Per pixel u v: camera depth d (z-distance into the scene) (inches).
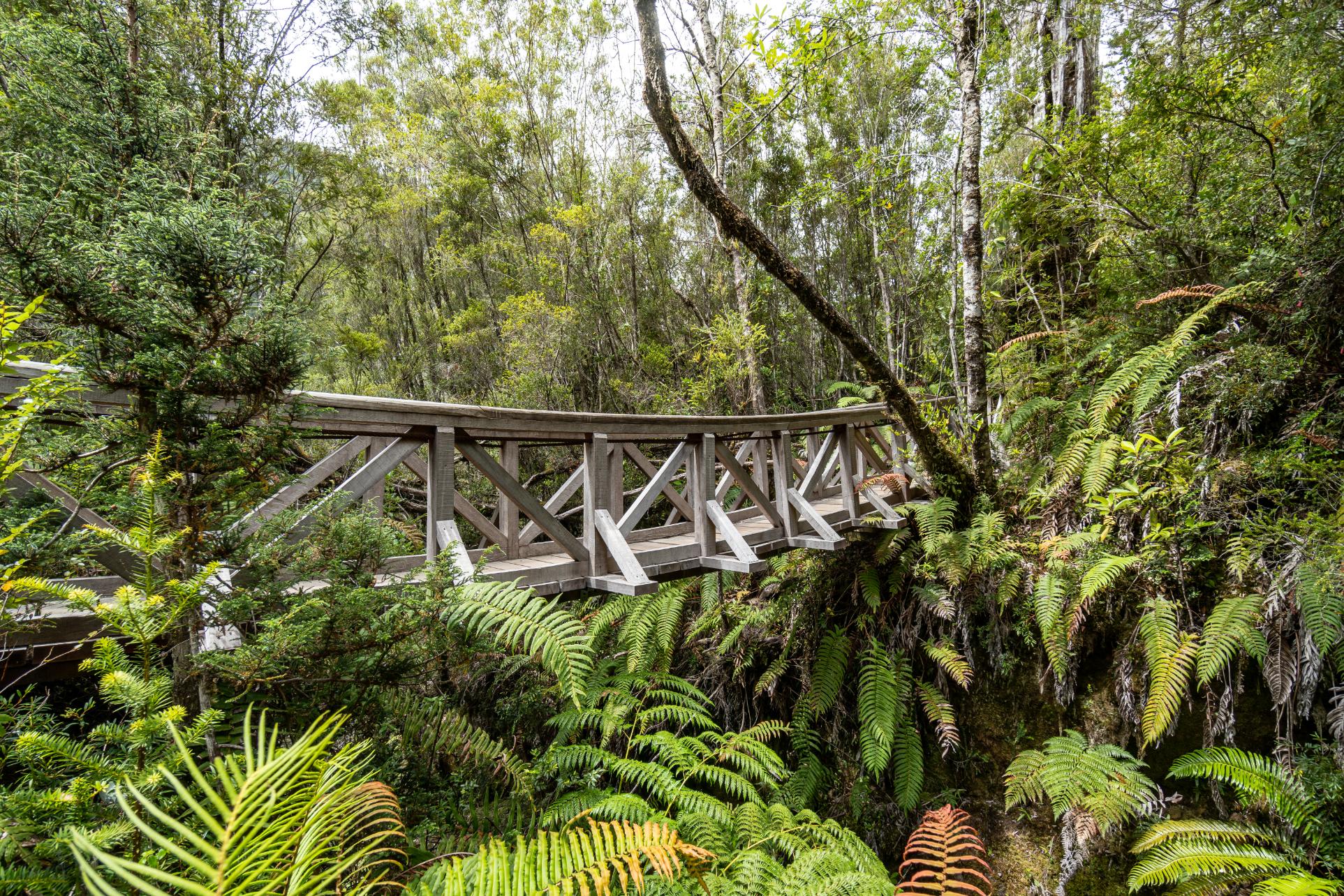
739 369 334.0
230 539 67.4
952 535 153.8
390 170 443.2
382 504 107.4
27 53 96.7
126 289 61.9
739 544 132.0
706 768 128.0
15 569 51.9
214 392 65.9
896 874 146.3
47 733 51.7
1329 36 125.4
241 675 60.8
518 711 126.8
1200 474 131.3
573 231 393.7
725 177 290.8
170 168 96.0
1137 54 178.2
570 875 49.6
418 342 444.5
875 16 212.4
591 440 118.6
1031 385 201.2
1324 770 100.5
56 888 42.9
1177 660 116.6
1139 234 174.6
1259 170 149.9
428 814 83.9
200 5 203.0
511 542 128.7
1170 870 101.7
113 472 63.7
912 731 151.3
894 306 412.8
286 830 32.2
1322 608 102.5
